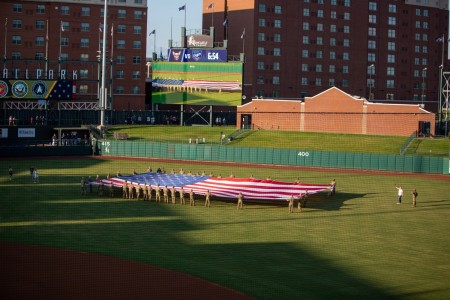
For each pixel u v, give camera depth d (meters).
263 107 130.62
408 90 192.50
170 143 108.12
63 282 36.47
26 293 34.44
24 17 150.75
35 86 118.50
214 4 175.75
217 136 124.56
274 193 63.62
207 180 70.31
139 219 54.91
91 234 48.69
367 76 187.00
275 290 35.75
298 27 170.75
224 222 54.44
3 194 66.50
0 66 150.25
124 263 40.72
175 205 62.78
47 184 74.25
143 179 70.50
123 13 154.50
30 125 117.62
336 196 71.19
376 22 187.75
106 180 69.56
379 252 44.88
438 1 195.62
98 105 137.50
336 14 175.62
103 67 122.81
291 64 170.25
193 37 139.25
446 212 61.59
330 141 116.06
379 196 71.62
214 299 34.16
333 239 48.72
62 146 108.19
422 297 34.97
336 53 176.00
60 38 151.62
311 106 127.50
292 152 101.38
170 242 46.53
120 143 109.62
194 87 136.75
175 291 35.31
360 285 36.94
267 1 167.00
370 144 113.00
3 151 103.00
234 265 40.66
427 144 112.06
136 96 156.38
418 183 83.75
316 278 38.16
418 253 44.88
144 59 156.50
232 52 170.38
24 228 50.38
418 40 193.50
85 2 152.88
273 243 46.88
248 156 103.44
